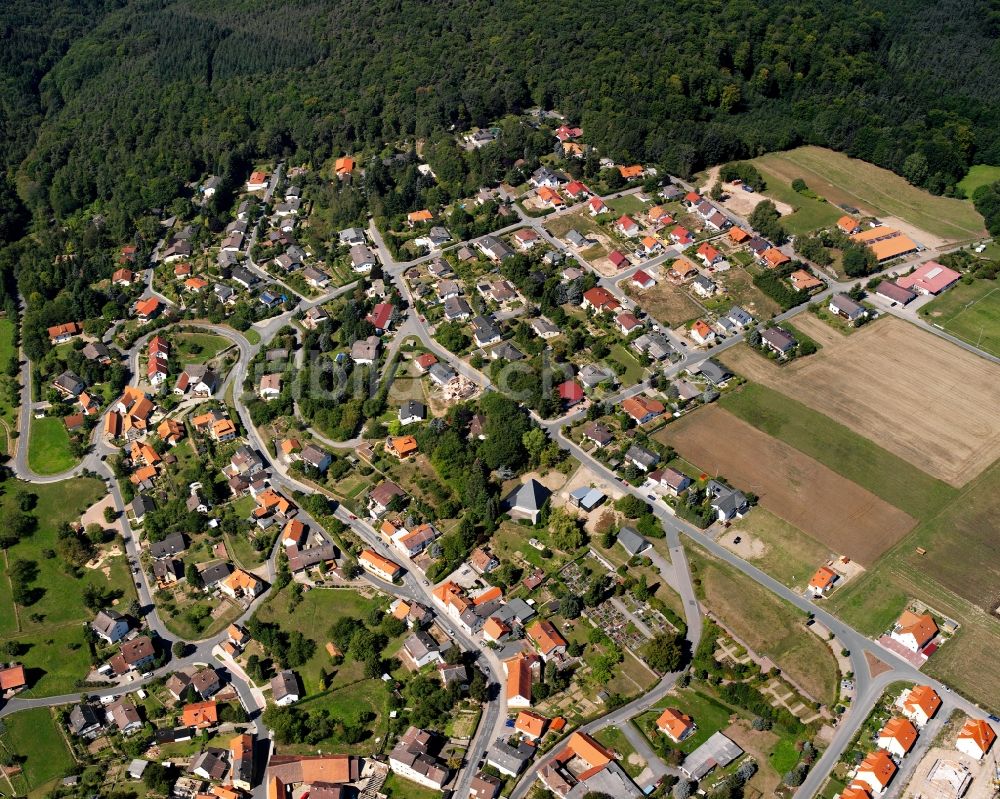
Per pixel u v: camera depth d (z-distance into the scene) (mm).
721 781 156250
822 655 176375
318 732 171250
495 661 182750
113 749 174625
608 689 174125
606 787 154625
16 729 179375
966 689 168375
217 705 178375
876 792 152000
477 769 163250
